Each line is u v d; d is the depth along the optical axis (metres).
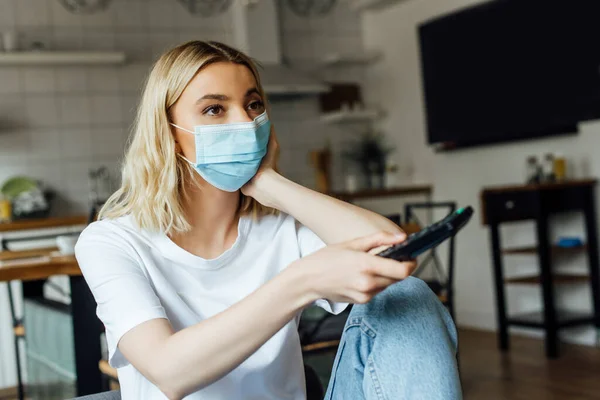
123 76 5.41
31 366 3.12
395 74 5.89
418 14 5.59
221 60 1.13
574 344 4.36
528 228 4.70
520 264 4.81
